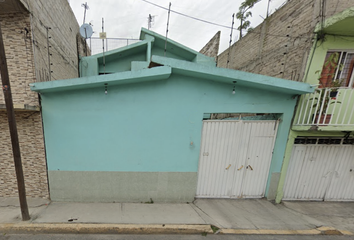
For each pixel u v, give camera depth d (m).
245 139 4.15
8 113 2.84
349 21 3.06
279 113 4.04
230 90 3.78
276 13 4.77
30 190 3.96
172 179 4.12
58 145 3.76
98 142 3.82
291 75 4.13
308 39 3.66
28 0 3.16
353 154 4.39
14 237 2.97
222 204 4.21
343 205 4.48
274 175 4.29
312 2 3.56
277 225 3.55
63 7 5.02
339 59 3.68
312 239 3.23
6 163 3.83
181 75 3.66
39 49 3.59
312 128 3.61
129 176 4.03
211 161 4.22
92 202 4.08
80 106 3.63
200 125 3.93
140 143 3.90
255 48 5.83
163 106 3.78
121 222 3.37
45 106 3.55
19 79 3.40
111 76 3.20
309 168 4.41
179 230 3.27
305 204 4.45
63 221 3.30
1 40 2.62
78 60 6.73
